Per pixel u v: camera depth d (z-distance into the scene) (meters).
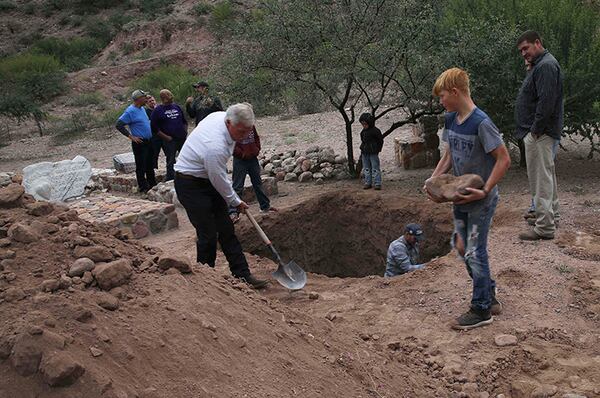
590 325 4.56
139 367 2.85
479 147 4.25
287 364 3.38
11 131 21.97
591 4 9.05
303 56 9.13
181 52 28.52
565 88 8.13
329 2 9.15
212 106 9.78
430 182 4.29
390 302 5.24
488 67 8.45
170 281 3.57
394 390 3.67
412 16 8.91
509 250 5.98
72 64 30.98
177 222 8.54
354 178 10.31
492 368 4.08
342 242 8.97
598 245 5.88
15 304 2.94
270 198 9.57
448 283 5.43
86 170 9.90
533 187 6.11
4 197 3.96
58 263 3.40
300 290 5.71
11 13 36.75
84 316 2.92
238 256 5.65
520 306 4.87
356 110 15.75
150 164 10.60
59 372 2.55
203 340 3.19
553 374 4.00
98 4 36.81
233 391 2.97
